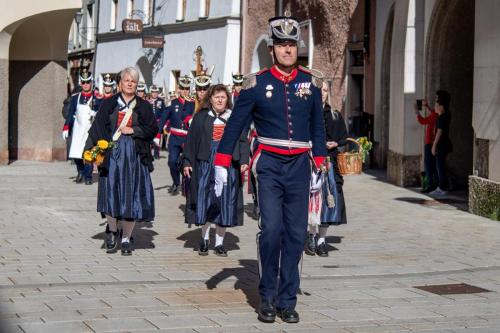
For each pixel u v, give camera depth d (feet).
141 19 136.46
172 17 127.03
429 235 41.24
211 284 28.60
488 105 47.42
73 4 74.28
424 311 25.32
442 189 59.00
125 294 26.73
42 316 23.62
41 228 40.45
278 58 24.03
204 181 33.86
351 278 30.45
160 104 91.56
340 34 84.99
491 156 47.21
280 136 23.94
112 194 33.06
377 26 78.18
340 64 85.20
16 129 80.74
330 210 34.24
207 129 34.14
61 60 80.23
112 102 33.53
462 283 29.84
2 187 58.18
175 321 23.38
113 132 33.40
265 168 23.99
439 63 61.26
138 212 33.30
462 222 45.73
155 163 85.92
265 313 23.53
